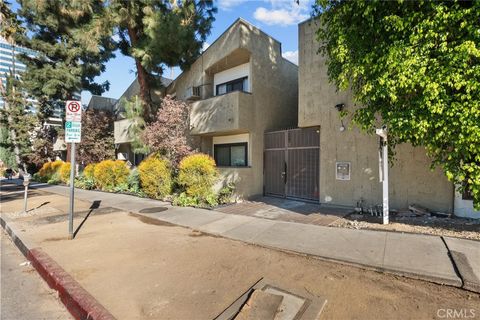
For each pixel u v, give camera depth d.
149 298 3.51
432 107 4.57
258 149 11.13
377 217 6.96
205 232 6.34
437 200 6.69
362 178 7.95
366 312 3.05
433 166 5.23
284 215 7.68
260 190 11.12
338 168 8.42
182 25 12.17
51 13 15.04
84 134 17.45
